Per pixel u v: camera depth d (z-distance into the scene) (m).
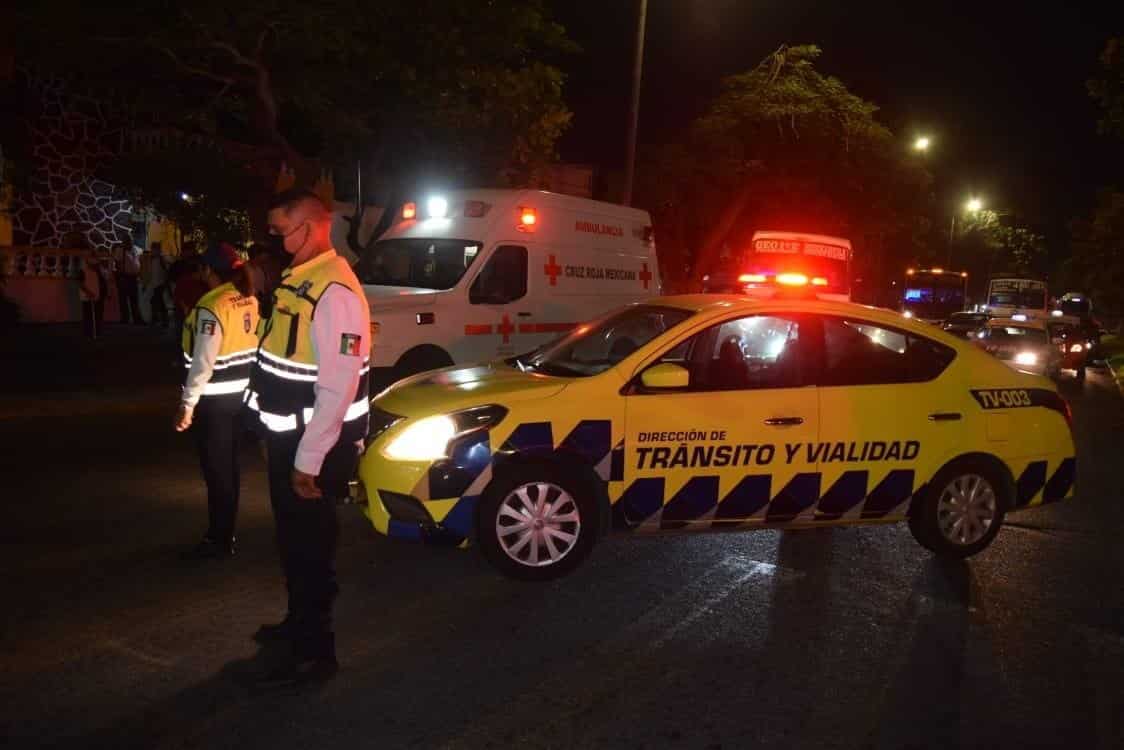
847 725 4.16
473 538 5.67
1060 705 4.42
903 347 6.44
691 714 4.20
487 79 15.43
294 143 19.00
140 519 6.73
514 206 11.08
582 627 5.12
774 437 6.01
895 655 4.92
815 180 29.58
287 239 4.21
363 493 5.70
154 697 4.16
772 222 29.77
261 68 13.13
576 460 5.71
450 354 10.30
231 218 15.58
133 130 19.39
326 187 18.95
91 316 16.66
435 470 5.47
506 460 5.61
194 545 6.19
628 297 12.53
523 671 4.56
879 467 6.24
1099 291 31.69
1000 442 6.48
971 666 4.82
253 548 6.18
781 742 3.99
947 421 6.35
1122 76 17.61
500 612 5.28
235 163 14.81
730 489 5.99
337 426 4.09
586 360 6.55
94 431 9.73
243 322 5.75
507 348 10.84
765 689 4.47
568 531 5.76
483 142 15.86
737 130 29.09
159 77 14.25
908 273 38.31
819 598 5.70
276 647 4.69
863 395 6.20
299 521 4.29
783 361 6.18
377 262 11.23
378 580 5.73
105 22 12.19
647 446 5.81
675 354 6.42
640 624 5.19
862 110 30.00
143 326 18.89
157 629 4.88
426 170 15.80
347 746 3.81
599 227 12.14
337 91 14.21
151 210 19.44
